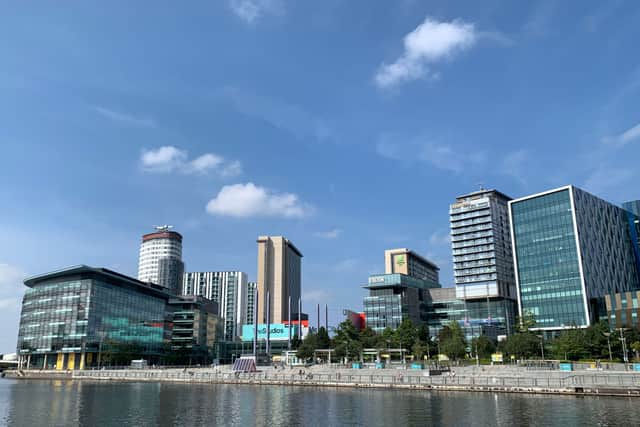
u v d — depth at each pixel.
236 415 76.75
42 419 75.44
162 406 89.00
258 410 81.88
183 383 148.75
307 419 71.88
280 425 67.56
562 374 107.81
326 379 128.62
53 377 187.88
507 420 66.19
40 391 123.31
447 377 112.31
